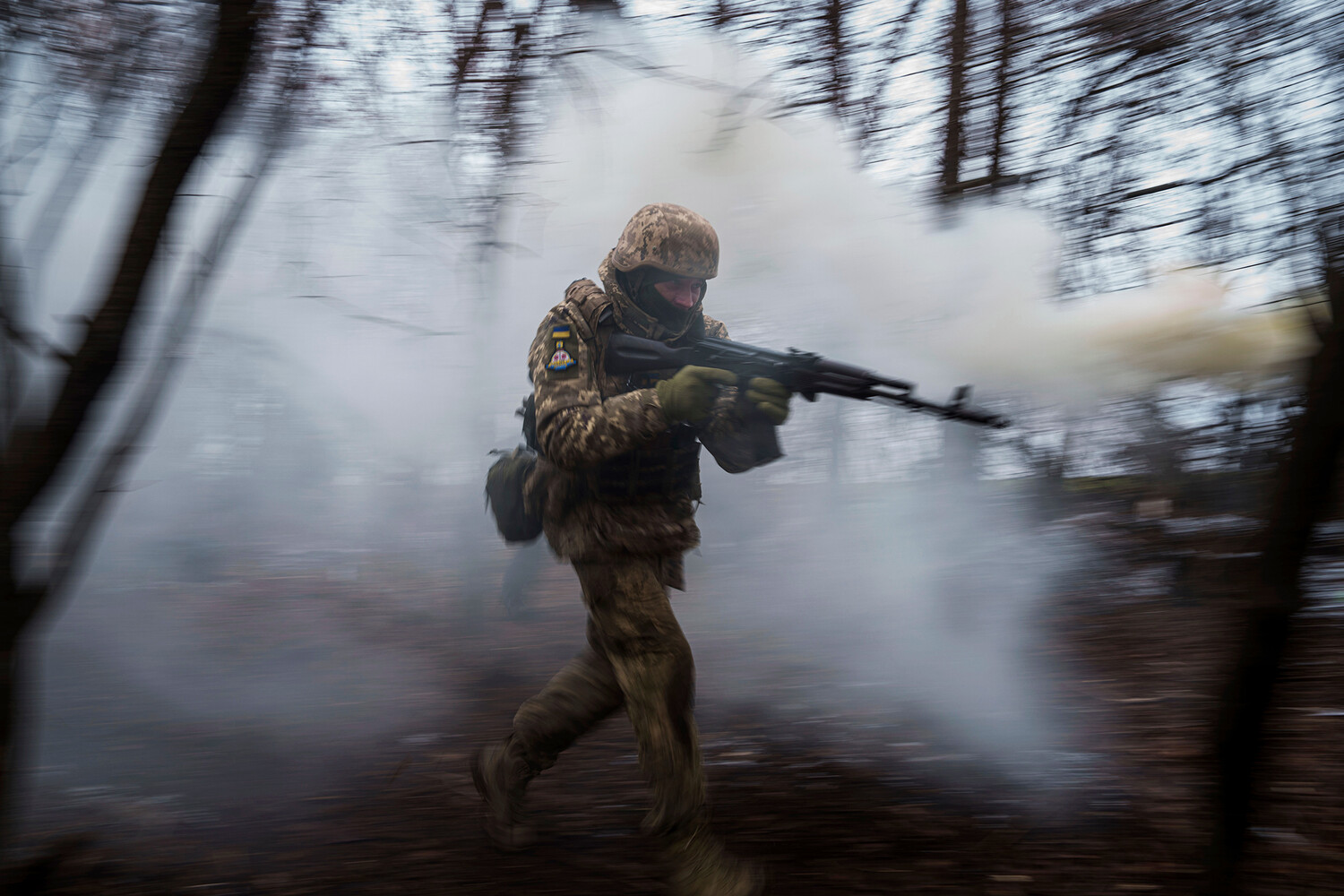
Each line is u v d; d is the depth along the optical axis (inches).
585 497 90.9
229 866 94.7
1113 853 93.7
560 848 99.7
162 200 76.0
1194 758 116.1
